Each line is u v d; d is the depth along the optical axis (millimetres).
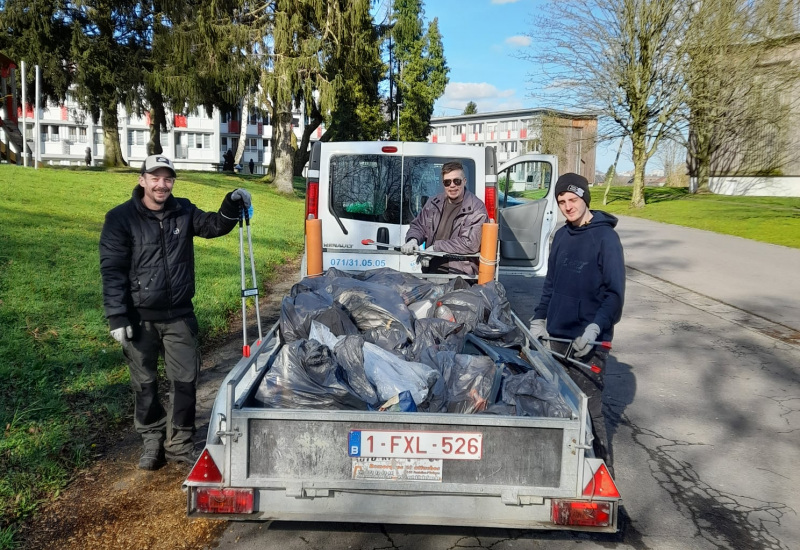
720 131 34688
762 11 27047
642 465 4637
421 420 2951
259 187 29016
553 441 3006
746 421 5508
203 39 23562
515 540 3619
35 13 26734
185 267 4109
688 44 28297
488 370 3475
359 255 6230
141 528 3549
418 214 6367
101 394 5227
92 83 28094
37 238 10016
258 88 25734
